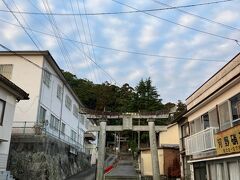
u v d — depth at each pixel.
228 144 15.22
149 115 16.66
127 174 30.64
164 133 32.69
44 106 28.14
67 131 37.75
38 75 27.23
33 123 25.64
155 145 15.95
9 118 19.05
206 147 17.73
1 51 27.64
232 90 15.70
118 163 46.28
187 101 23.80
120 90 53.62
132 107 53.81
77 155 39.03
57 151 28.52
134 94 58.59
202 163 19.84
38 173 22.66
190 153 20.66
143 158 30.66
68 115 38.41
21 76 27.22
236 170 15.05
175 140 32.31
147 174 29.70
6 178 17.64
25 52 27.53
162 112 16.61
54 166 26.16
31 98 26.50
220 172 16.98
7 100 18.86
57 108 32.91
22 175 22.38
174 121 25.73
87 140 54.78
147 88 59.72
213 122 18.34
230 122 15.84
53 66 30.28
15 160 22.95
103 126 16.50
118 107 47.72
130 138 67.69
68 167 32.25
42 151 23.75
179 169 27.62
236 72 15.58
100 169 15.53
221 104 17.05
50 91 30.09
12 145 23.69
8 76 27.20
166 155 29.00
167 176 27.92
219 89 16.48
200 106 20.09
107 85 48.78
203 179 19.56
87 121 52.69
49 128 29.55
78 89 50.72
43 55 27.80
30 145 23.80
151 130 16.31
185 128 24.16
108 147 71.44
